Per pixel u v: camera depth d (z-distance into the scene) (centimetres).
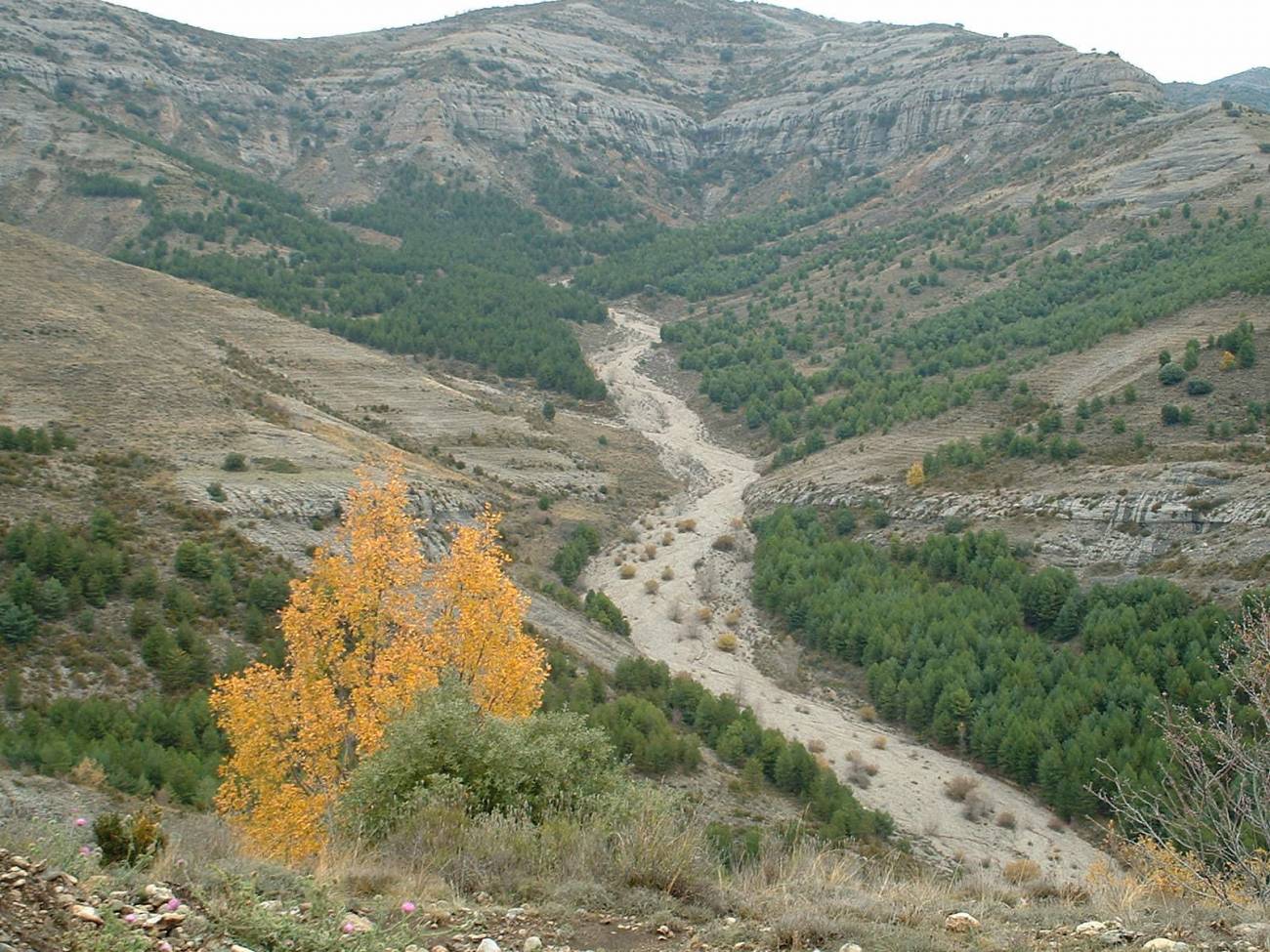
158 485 5709
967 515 7612
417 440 9656
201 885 795
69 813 2014
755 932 826
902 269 15825
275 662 3809
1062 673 5147
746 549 8419
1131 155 17075
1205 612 5247
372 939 721
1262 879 960
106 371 7581
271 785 1842
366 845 1147
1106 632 5406
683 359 14200
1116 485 7094
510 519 8306
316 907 772
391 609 2050
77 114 18788
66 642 3706
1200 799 1106
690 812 1822
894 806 4412
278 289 13900
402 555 2073
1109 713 4491
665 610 7231
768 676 6269
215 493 5791
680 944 811
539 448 10212
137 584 4172
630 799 1232
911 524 7881
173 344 9138
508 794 1259
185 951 655
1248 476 6669
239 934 701
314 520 6000
